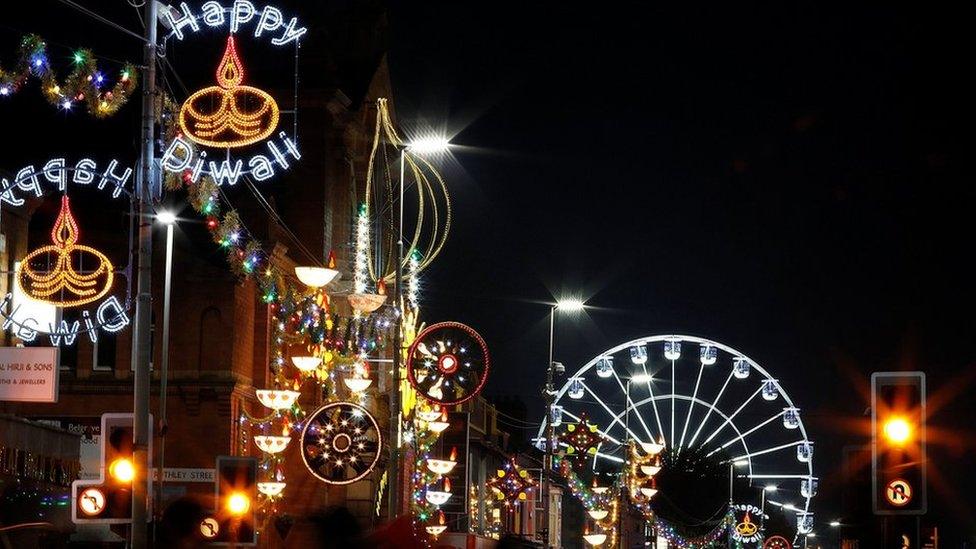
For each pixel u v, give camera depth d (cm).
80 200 4694
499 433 8256
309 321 4231
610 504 8606
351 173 5869
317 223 5606
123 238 4566
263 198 5009
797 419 9850
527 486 6875
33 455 3712
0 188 3550
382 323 4775
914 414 1986
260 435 4566
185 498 1355
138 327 2503
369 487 5400
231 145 2892
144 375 2492
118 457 2452
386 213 6034
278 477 4516
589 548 9938
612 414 9194
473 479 7131
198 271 4569
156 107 2905
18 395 3300
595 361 9319
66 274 3269
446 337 3756
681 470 13600
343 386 5338
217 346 4550
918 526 2009
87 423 4647
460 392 3738
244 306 4669
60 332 3338
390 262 5647
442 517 5728
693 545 13375
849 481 3097
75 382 4556
